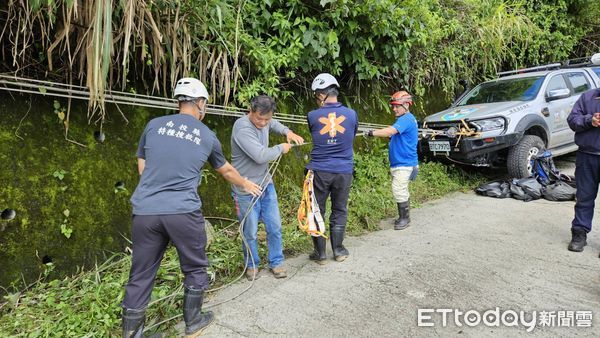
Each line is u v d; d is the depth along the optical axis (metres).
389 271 3.34
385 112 6.22
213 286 3.24
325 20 4.61
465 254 3.62
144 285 2.42
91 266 3.36
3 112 2.94
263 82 4.32
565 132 6.06
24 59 3.05
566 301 2.81
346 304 2.87
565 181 5.34
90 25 2.85
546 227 4.21
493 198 5.33
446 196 5.54
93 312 2.71
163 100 3.71
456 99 7.21
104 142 3.46
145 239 2.37
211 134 2.51
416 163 4.36
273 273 3.36
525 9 8.40
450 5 7.09
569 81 6.35
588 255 3.52
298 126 5.09
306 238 4.05
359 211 4.60
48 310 2.85
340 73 5.25
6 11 2.88
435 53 6.69
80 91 3.12
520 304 2.79
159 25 3.40
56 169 3.19
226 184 4.34
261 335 2.56
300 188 5.00
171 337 2.62
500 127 5.27
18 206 3.01
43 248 3.13
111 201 3.49
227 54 3.94
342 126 3.35
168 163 2.36
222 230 4.13
